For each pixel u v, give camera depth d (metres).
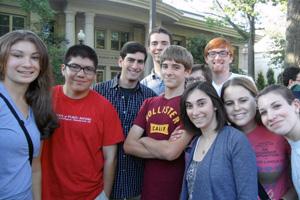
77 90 3.32
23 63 2.81
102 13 21.41
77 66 3.29
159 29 5.04
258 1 21.83
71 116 3.32
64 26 20.73
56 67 15.28
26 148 2.78
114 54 24.33
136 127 3.65
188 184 2.91
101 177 3.46
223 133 2.80
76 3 20.23
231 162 2.69
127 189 3.82
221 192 2.66
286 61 9.25
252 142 2.94
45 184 3.31
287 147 2.88
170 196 3.43
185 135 3.22
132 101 3.98
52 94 3.16
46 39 17.52
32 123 2.92
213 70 5.09
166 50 3.58
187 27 29.09
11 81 2.88
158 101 3.63
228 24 25.19
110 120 3.46
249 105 2.92
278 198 2.83
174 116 3.47
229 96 2.95
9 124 2.72
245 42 30.22
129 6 22.22
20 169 2.74
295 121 2.68
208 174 2.70
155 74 5.01
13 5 18.77
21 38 2.83
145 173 3.60
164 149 3.33
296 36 9.04
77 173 3.27
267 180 2.86
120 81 4.03
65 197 3.27
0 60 2.82
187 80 4.33
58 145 3.29
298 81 6.71
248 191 2.60
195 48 25.25
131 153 3.56
